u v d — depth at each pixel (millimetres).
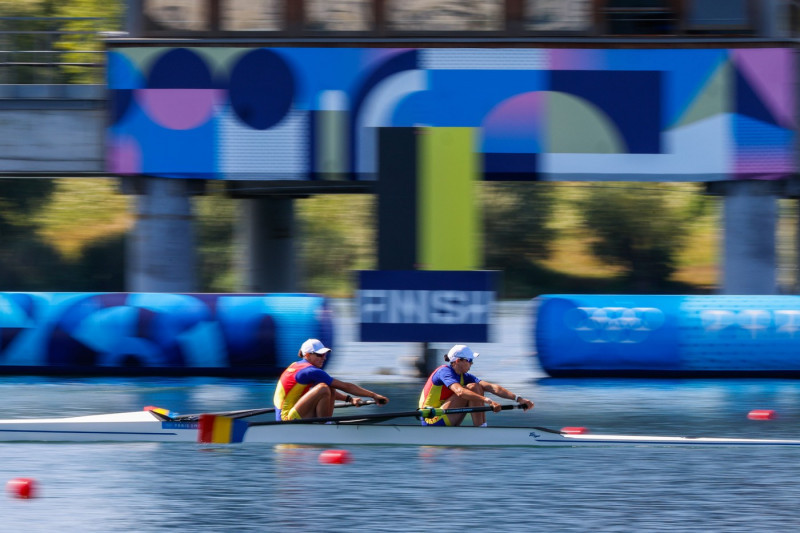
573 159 68875
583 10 68375
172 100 69750
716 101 68375
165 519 36688
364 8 69062
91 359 67750
